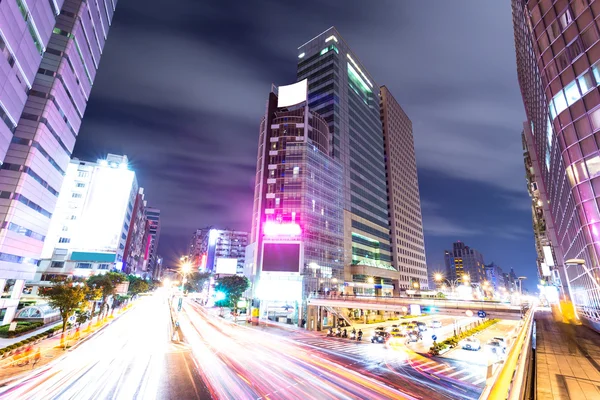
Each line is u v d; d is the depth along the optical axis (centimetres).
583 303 4156
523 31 5022
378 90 14838
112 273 6956
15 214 4431
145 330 4669
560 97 3528
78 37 5575
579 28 3316
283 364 2934
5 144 4094
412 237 14900
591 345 2542
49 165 5209
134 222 14125
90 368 2475
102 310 5678
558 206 5003
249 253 8869
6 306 4462
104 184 10294
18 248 4594
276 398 1967
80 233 9700
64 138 5619
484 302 4022
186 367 2644
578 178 3256
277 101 9850
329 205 9112
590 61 3175
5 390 1922
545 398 1223
